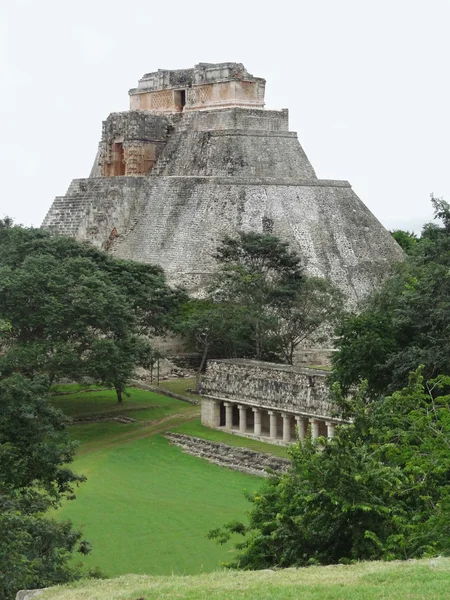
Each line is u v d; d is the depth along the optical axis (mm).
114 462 76750
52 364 83500
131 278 98125
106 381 88438
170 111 137500
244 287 102250
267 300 103250
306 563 40562
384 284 105312
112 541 58969
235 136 128375
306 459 42562
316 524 40719
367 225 127000
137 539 59250
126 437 83812
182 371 109188
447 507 40562
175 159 133000
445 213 74625
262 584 33062
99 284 89688
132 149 133625
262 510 44500
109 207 128250
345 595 31047
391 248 126875
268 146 129625
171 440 82688
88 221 127688
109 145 137000
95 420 89812
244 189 122438
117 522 62438
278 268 106438
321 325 111438
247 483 71125
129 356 88250
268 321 100750
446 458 44750
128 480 72062
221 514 63656
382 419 48250
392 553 38188
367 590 31359
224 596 31906
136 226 128250
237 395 82125
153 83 139750
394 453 45594
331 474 40750
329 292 105875
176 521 62469
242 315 100625
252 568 41719
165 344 110625
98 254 100625
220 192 122438
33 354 82812
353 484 40344
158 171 134625
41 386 60594
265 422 83125
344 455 41375
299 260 106688
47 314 86375
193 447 80375
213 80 132375
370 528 40219
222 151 128250
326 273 119500
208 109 132750
